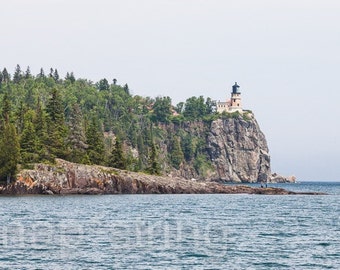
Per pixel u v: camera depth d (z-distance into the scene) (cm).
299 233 9912
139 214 13050
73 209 13988
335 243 8681
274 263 6975
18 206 14500
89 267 6544
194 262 6944
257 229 10431
